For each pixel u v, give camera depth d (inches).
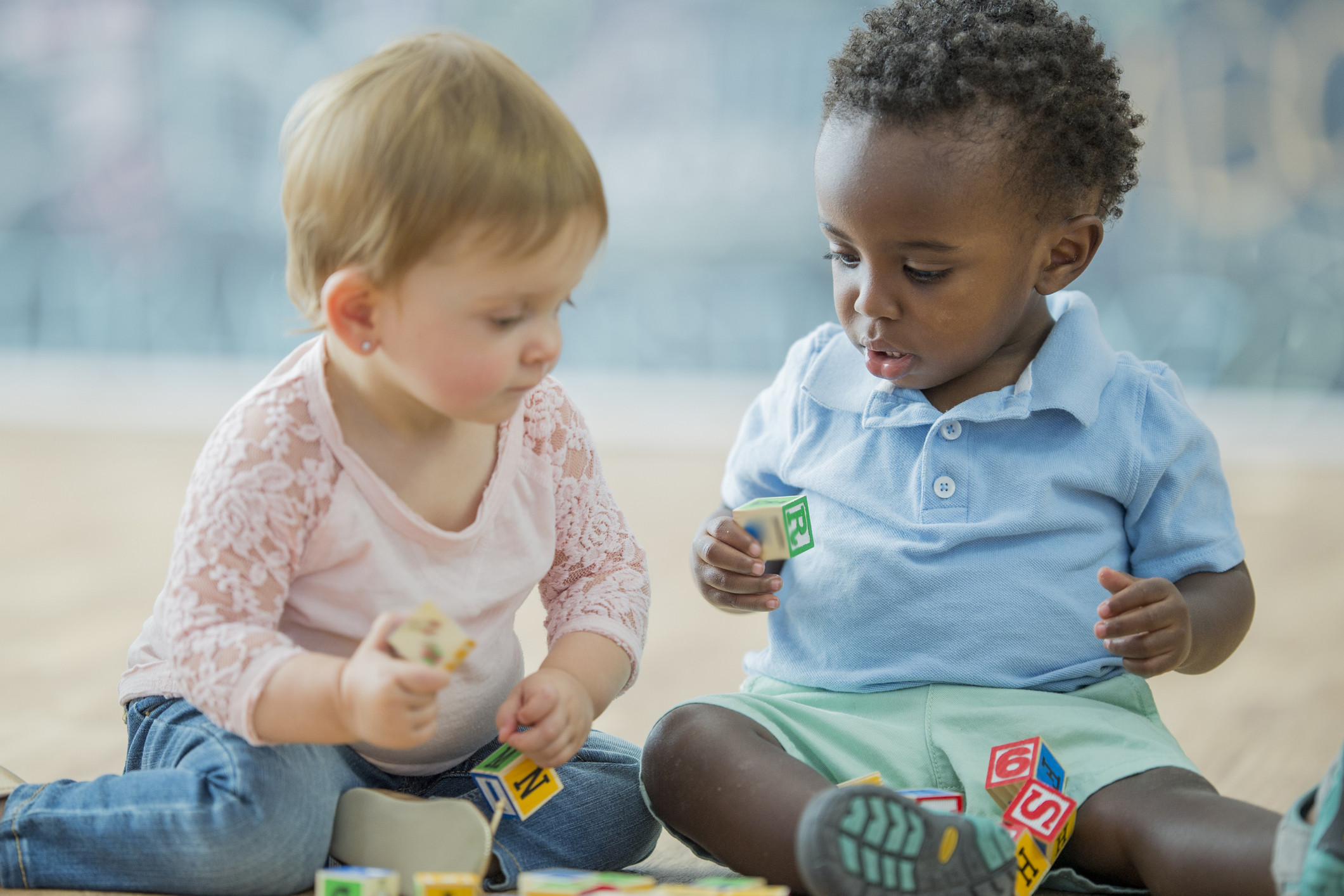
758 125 300.5
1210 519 62.6
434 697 45.4
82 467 190.4
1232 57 277.3
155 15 302.0
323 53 304.5
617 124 304.3
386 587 53.3
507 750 53.5
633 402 273.3
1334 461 212.2
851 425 65.5
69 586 121.0
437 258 47.4
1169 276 281.9
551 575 61.0
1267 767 75.4
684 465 194.9
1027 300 61.4
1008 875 46.8
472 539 55.0
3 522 151.7
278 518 51.4
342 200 48.4
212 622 50.0
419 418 53.7
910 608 60.6
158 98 304.5
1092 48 62.9
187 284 309.6
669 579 126.7
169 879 50.8
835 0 295.4
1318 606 120.0
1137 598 54.5
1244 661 102.3
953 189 57.6
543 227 47.7
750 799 51.4
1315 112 275.9
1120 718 58.0
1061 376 62.4
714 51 300.2
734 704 57.6
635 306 306.0
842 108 60.3
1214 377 282.0
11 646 99.7
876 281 59.5
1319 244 277.4
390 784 56.5
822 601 62.4
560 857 55.2
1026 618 60.0
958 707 58.4
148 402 261.3
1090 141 61.2
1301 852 43.3
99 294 310.5
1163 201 280.7
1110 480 61.6
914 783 57.1
